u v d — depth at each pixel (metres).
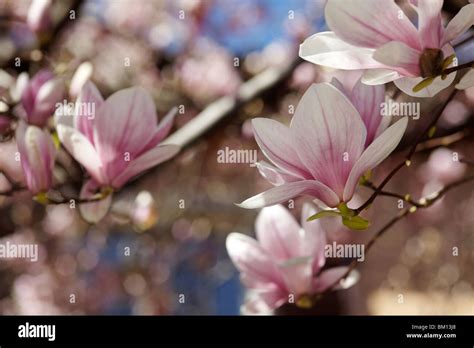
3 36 1.55
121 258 3.32
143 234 2.94
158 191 2.87
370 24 0.88
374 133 0.93
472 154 1.92
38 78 1.07
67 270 3.40
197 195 3.04
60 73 1.14
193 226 3.27
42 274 3.40
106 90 1.82
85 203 1.03
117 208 1.23
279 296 1.06
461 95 1.76
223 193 3.18
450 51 0.90
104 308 3.48
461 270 3.46
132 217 1.21
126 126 1.00
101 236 3.16
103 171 1.01
